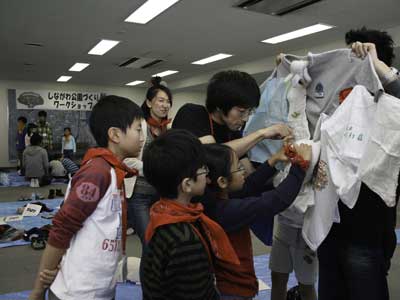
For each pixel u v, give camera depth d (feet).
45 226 12.75
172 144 3.21
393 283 8.53
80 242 3.44
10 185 24.79
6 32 18.72
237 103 4.01
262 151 4.97
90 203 3.38
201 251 3.07
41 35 19.34
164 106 7.38
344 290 4.35
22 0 14.11
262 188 4.42
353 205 3.69
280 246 5.94
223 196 3.77
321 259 4.48
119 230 3.63
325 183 3.95
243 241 3.83
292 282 8.50
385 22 16.53
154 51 23.20
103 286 3.53
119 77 34.99
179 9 14.96
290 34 18.86
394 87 3.71
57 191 20.52
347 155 3.72
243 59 25.85
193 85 35.19
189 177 3.20
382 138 3.51
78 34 19.12
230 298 3.66
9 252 11.00
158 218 3.19
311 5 14.21
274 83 5.12
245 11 15.07
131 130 3.78
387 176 3.47
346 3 13.96
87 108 40.27
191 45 21.53
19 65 28.58
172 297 3.05
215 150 3.70
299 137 4.53
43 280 3.46
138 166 6.15
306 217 4.20
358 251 4.01
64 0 14.10
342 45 19.86
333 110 4.33
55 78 36.01
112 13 15.58
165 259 3.04
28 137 31.04
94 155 3.66
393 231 4.22
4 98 37.27
